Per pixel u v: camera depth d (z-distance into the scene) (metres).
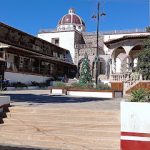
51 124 12.14
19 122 12.52
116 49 37.03
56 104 16.64
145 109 9.61
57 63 61.53
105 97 26.27
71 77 69.81
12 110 13.66
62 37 75.00
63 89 29.23
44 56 55.78
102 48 73.81
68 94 28.34
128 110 9.73
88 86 29.56
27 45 57.12
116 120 11.88
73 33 74.19
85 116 12.43
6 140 11.30
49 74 56.66
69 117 12.48
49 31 76.75
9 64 43.34
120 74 32.50
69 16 90.31
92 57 69.94
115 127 11.41
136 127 9.65
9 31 51.75
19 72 45.50
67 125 11.95
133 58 38.16
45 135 11.41
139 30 73.38
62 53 72.06
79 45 73.44
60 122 12.20
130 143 9.67
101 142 10.72
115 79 32.62
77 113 12.81
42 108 13.54
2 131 12.05
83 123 11.95
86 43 77.12
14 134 11.69
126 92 29.09
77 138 11.04
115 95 26.38
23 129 12.05
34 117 12.88
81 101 20.05
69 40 74.31
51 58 57.03
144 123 9.59
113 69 36.50
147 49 23.59
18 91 33.31
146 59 23.67
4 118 12.97
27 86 44.50
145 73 24.25
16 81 44.34
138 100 10.43
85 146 10.51
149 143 9.55
